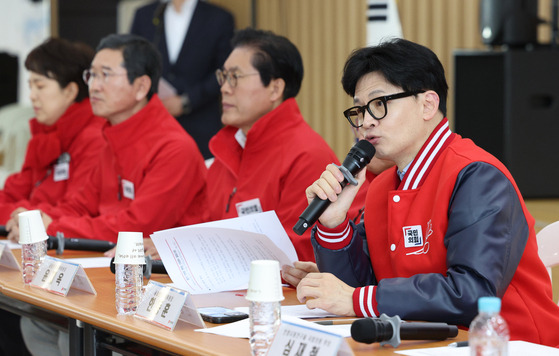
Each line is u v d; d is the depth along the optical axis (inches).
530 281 93.9
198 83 262.2
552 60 207.8
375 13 262.4
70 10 317.4
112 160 167.8
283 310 95.0
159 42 264.8
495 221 88.0
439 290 86.4
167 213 159.0
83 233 156.3
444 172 94.7
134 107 166.7
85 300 99.7
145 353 91.5
